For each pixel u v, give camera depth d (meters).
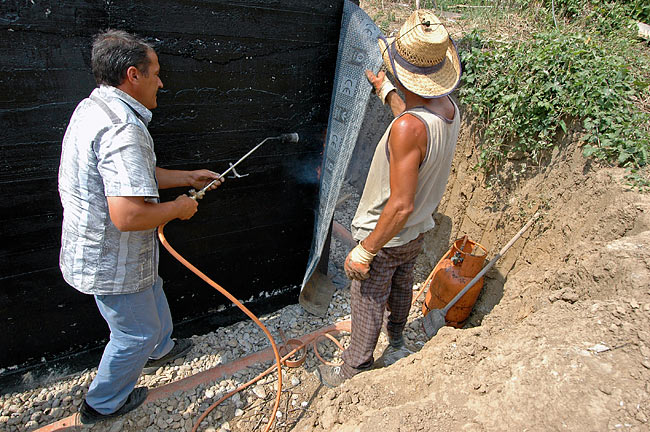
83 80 2.00
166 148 2.32
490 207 3.18
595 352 1.59
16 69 1.83
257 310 3.23
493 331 2.05
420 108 1.83
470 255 2.87
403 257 2.25
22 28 1.77
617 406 1.40
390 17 5.05
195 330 3.00
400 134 1.76
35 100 1.93
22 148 1.99
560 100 2.69
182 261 2.11
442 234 3.70
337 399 1.87
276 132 2.65
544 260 2.62
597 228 2.29
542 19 4.11
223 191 2.66
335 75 2.62
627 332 1.62
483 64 3.22
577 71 2.77
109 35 1.64
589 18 3.95
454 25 4.38
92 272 1.85
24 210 2.13
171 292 2.86
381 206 2.10
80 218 1.76
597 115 2.51
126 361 2.09
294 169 2.86
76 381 2.55
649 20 4.09
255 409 2.48
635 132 2.43
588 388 1.47
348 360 2.45
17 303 2.35
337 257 3.89
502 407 1.49
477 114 3.27
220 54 2.23
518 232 2.79
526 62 2.93
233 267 3.03
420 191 2.00
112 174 1.58
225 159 2.55
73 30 1.87
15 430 2.28
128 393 2.28
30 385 2.49
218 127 2.43
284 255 3.22
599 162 2.46
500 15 4.28
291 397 2.56
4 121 1.90
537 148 2.82
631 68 3.10
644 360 1.50
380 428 1.52
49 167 2.10
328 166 2.75
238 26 2.21
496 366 1.68
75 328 2.62
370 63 2.18
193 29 2.10
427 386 1.80
